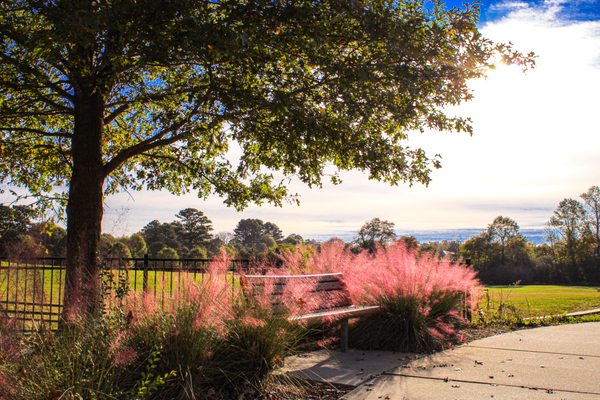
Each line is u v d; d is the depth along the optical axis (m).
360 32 6.82
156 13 5.83
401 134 8.72
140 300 4.52
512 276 62.84
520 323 9.12
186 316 4.26
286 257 8.62
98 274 4.86
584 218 62.62
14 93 8.45
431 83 6.88
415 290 7.06
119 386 3.82
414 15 6.98
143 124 10.52
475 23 7.37
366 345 6.84
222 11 6.76
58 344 3.70
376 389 4.75
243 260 6.96
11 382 3.31
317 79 7.35
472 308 8.85
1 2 6.28
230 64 7.10
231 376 4.52
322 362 5.91
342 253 9.16
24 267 4.59
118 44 6.36
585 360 6.03
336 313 6.23
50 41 5.67
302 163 7.78
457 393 4.61
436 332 6.85
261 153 9.20
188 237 36.28
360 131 7.46
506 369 5.57
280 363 4.99
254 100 6.86
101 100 7.92
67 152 9.23
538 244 67.62
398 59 6.79
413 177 8.00
